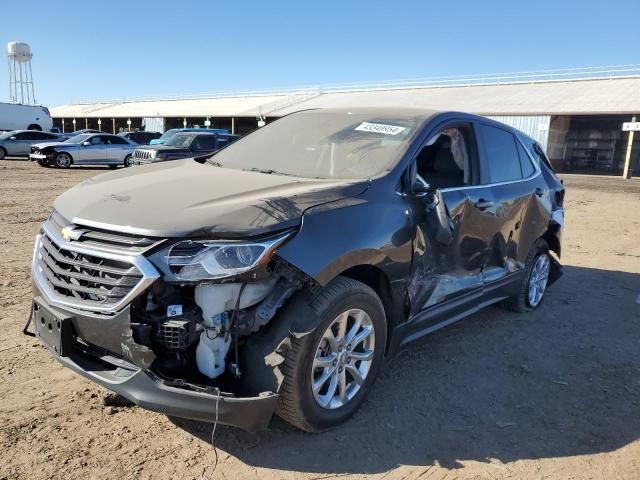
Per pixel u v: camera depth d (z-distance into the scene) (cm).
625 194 2033
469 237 436
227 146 489
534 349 484
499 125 519
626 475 310
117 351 280
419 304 388
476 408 375
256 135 484
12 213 1053
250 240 279
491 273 485
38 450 298
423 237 379
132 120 6175
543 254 588
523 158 554
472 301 459
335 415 331
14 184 1585
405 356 453
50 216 344
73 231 297
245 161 437
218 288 281
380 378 410
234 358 295
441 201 376
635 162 3816
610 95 3569
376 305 342
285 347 295
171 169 401
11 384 366
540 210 555
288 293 299
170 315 274
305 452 313
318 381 316
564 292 668
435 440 334
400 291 364
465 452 325
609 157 3897
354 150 403
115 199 314
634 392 414
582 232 1107
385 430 341
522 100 3809
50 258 317
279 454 310
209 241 276
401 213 358
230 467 296
